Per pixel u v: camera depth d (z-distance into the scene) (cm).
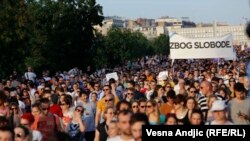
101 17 7550
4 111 1282
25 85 2369
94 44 7856
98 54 7962
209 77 2483
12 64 5456
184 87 1705
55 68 6838
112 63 8481
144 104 1098
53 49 6894
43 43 6744
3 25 5253
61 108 1430
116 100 1658
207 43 2833
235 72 2450
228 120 984
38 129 1179
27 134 831
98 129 1173
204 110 1148
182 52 2847
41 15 6906
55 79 2820
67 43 7075
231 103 1020
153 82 1967
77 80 2972
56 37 6981
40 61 6650
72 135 1366
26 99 1836
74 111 1377
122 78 2811
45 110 1205
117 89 2003
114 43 8556
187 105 1090
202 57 2844
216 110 888
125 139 796
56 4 7069
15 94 1852
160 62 7644
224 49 2848
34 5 6962
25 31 5453
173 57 2866
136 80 2695
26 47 5641
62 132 707
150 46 14700
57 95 1730
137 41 12150
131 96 1582
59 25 7019
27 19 5531
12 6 5372
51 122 1191
